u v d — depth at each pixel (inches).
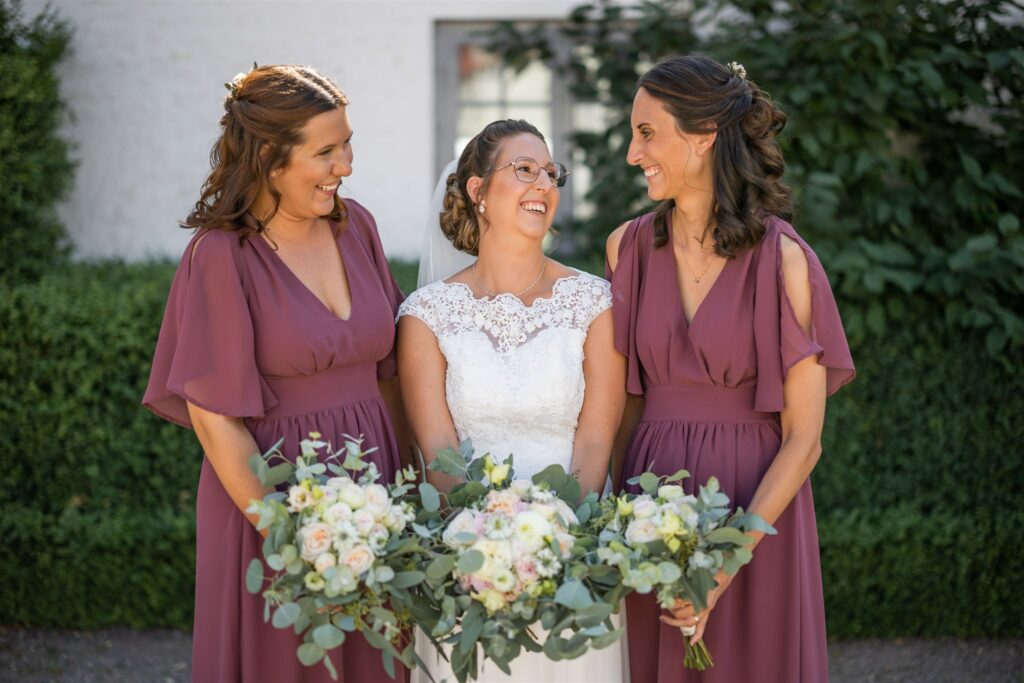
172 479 197.2
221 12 233.9
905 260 189.2
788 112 196.2
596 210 239.5
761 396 111.7
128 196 236.4
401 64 236.7
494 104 246.7
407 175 238.8
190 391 105.9
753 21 210.1
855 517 192.5
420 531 100.7
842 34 192.9
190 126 235.3
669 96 109.3
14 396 194.7
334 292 115.4
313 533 96.3
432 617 103.8
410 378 120.0
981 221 198.7
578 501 110.5
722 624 114.7
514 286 120.2
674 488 103.7
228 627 110.4
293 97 105.0
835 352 110.7
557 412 117.3
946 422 194.1
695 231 115.9
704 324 113.0
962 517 192.9
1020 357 191.9
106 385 195.2
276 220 113.2
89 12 232.7
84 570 195.5
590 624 98.3
